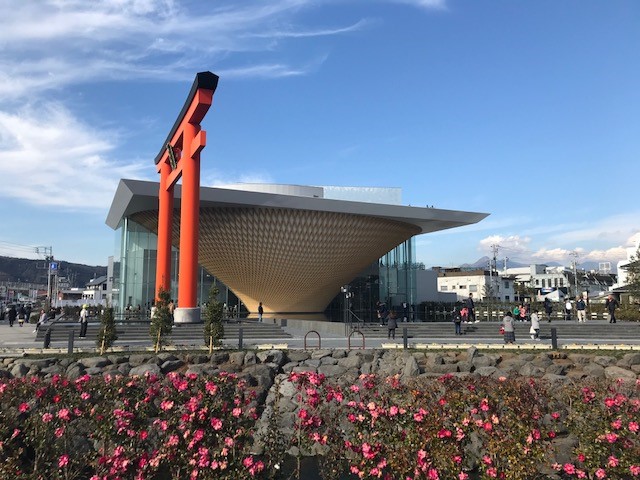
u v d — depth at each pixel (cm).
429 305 4953
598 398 719
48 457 634
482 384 758
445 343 2041
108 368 1487
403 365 1520
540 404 726
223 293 4291
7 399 730
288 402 1234
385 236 3950
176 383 659
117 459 565
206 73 2239
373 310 4750
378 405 649
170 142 2800
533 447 579
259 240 3638
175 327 2280
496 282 8919
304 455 834
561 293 8050
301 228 3631
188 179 2442
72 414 671
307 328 2911
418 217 3731
